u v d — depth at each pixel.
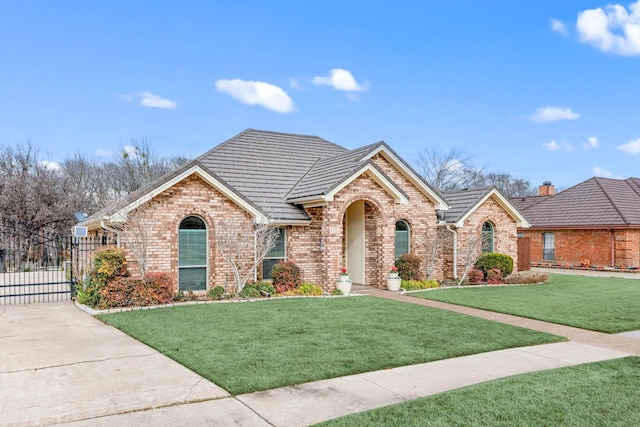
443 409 6.09
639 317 13.02
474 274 21.16
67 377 7.48
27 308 14.51
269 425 5.71
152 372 7.71
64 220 34.78
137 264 15.20
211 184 16.27
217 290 15.76
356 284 20.77
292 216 18.38
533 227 33.25
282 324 11.47
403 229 21.09
